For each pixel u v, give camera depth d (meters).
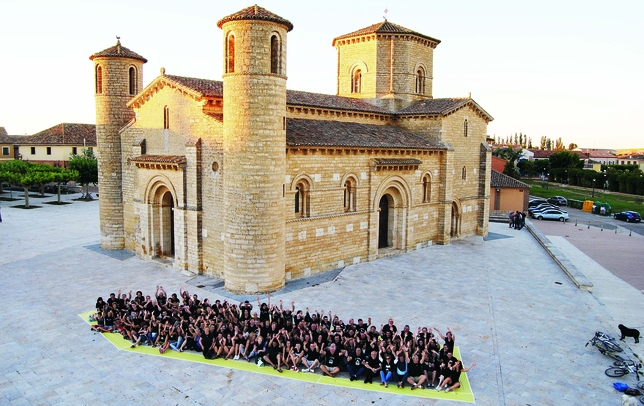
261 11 27.59
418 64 46.97
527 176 147.12
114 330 23.20
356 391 18.27
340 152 33.94
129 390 18.00
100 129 38.81
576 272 33.50
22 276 32.34
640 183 92.44
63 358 20.52
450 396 17.94
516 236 49.56
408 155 39.53
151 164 34.44
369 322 21.70
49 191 87.81
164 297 24.34
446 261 37.75
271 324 21.20
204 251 32.59
